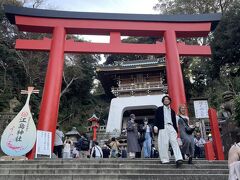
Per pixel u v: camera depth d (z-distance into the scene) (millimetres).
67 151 14375
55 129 12031
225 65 27078
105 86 31609
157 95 27719
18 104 27781
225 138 11023
